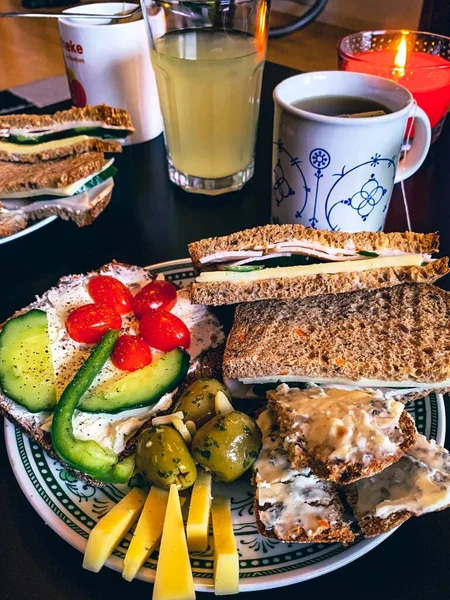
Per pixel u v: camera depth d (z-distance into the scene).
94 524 0.20
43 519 0.20
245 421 0.21
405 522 0.20
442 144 0.43
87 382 0.23
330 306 0.28
